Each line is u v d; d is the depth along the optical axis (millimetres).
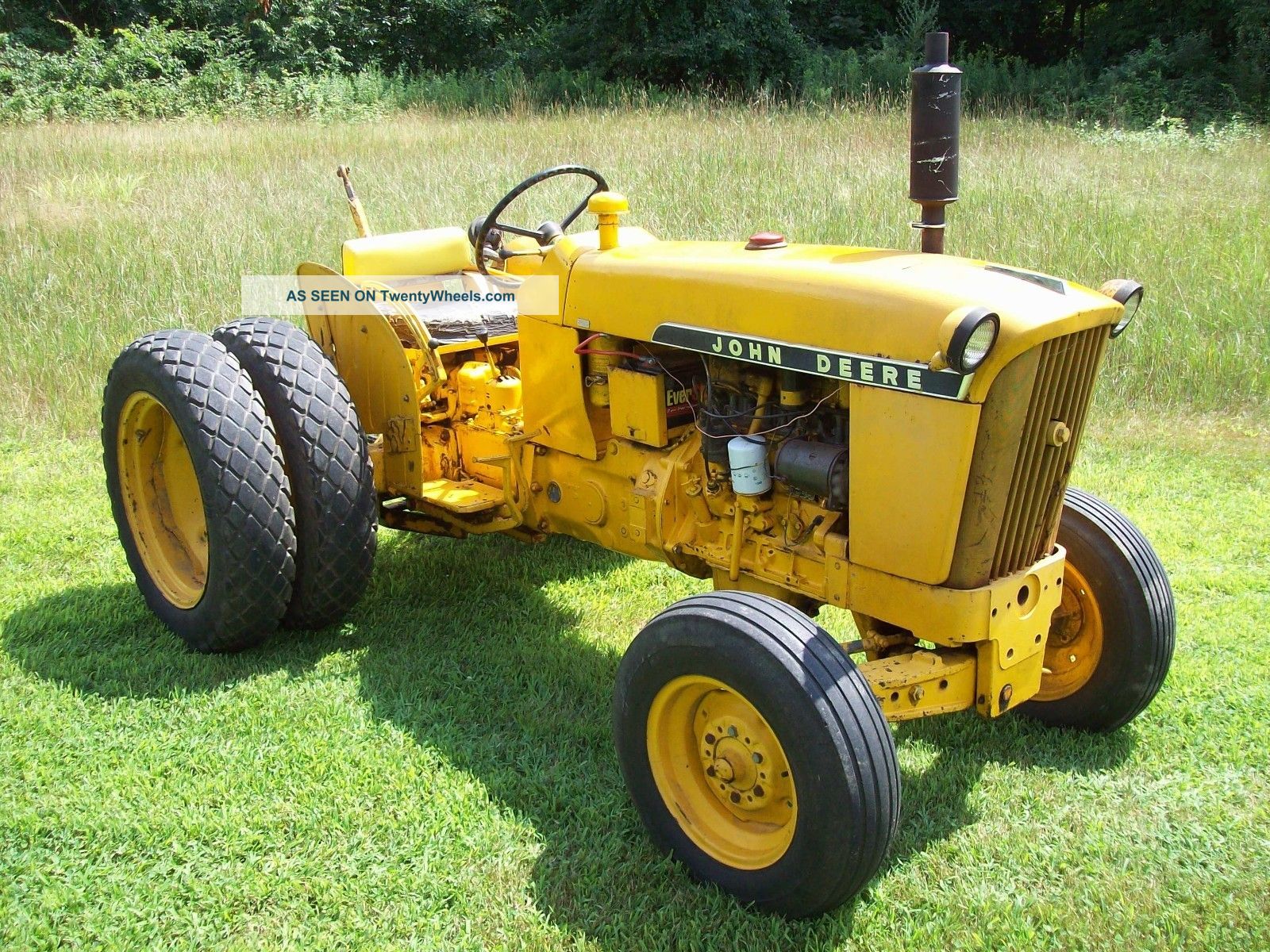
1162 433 5914
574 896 2586
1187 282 7059
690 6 21312
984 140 11195
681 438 3240
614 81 21000
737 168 9906
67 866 2680
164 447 3967
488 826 2824
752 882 2506
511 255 4664
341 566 3660
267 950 2418
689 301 2943
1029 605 2734
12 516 4969
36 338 6906
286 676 3580
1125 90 18078
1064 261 7332
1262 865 2689
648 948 2426
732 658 2408
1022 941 2439
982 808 2930
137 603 4145
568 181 9828
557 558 4637
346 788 2967
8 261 8125
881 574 2699
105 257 8141
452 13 25141
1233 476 5301
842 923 2492
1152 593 3045
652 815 2709
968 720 3340
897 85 19047
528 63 22453
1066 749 3189
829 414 2805
